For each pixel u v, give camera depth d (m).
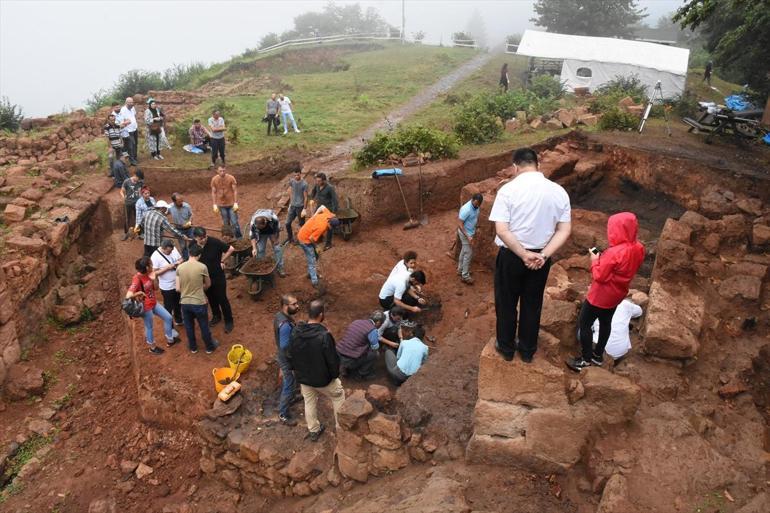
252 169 16.77
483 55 37.91
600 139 14.34
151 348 8.87
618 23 41.34
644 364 6.76
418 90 27.69
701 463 4.91
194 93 26.08
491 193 11.63
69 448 8.62
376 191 13.23
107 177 15.20
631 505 4.52
